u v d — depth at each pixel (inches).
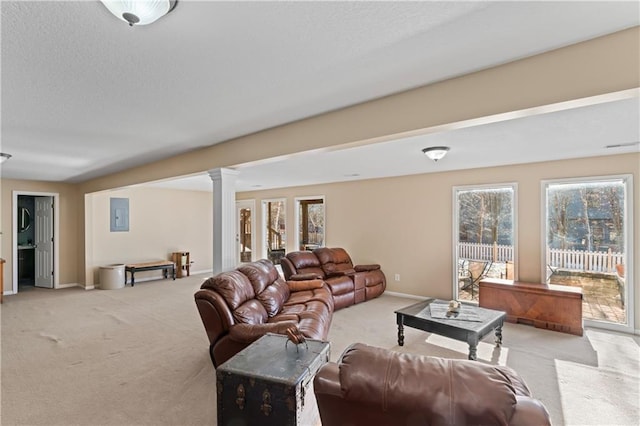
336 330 166.9
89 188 268.4
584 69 64.7
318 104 98.1
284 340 86.4
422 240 232.8
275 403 64.7
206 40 62.4
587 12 54.9
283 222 339.6
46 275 279.0
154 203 318.3
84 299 235.5
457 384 41.3
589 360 130.0
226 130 124.8
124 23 56.1
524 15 55.7
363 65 73.9
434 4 52.4
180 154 167.0
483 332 125.4
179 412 94.5
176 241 333.1
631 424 90.7
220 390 69.1
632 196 161.2
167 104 96.6
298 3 51.6
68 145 145.6
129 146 148.9
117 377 115.6
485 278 207.8
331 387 47.5
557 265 183.3
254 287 140.5
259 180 266.2
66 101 93.2
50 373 118.9
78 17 54.2
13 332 164.4
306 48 66.2
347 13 54.6
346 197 274.1
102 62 70.7
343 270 238.7
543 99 69.1
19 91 86.0
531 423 38.7
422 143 140.3
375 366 46.0
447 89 82.0
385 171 220.2
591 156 169.9
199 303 112.7
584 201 176.7
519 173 193.3
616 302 167.0
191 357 133.0
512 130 120.1
